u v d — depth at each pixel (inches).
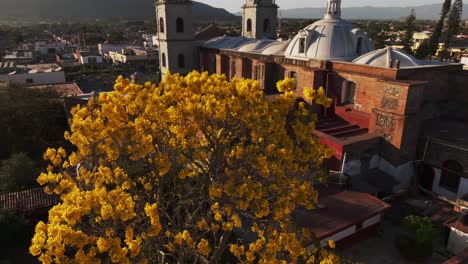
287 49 1338.6
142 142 474.3
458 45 3693.4
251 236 695.1
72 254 545.0
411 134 952.9
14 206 843.4
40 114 1409.9
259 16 1856.5
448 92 1171.9
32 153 1291.8
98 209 386.9
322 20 1289.4
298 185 481.7
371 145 972.6
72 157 506.9
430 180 979.3
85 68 3580.2
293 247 449.4
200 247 430.6
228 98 479.8
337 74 1136.8
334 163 951.0
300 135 484.1
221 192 488.1
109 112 474.6
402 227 841.5
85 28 7829.7
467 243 725.9
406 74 1019.9
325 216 741.3
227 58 1647.4
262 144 482.6
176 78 516.7
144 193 552.1
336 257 470.3
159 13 1736.0
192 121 487.5
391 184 938.7
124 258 357.7
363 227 778.2
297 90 1228.5
